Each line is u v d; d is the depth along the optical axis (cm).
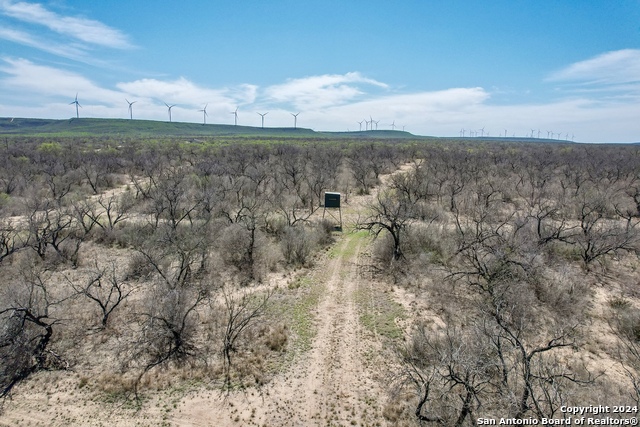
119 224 2811
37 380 1277
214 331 1549
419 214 3058
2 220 2659
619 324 1577
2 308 1445
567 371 1273
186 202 3256
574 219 3066
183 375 1301
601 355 1409
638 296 1833
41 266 2155
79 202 3309
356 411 1160
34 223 2339
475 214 3003
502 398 1000
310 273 2169
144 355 1395
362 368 1352
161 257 2059
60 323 1508
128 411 1158
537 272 1852
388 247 2366
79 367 1339
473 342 1270
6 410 1158
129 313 1659
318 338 1533
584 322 1611
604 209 3061
